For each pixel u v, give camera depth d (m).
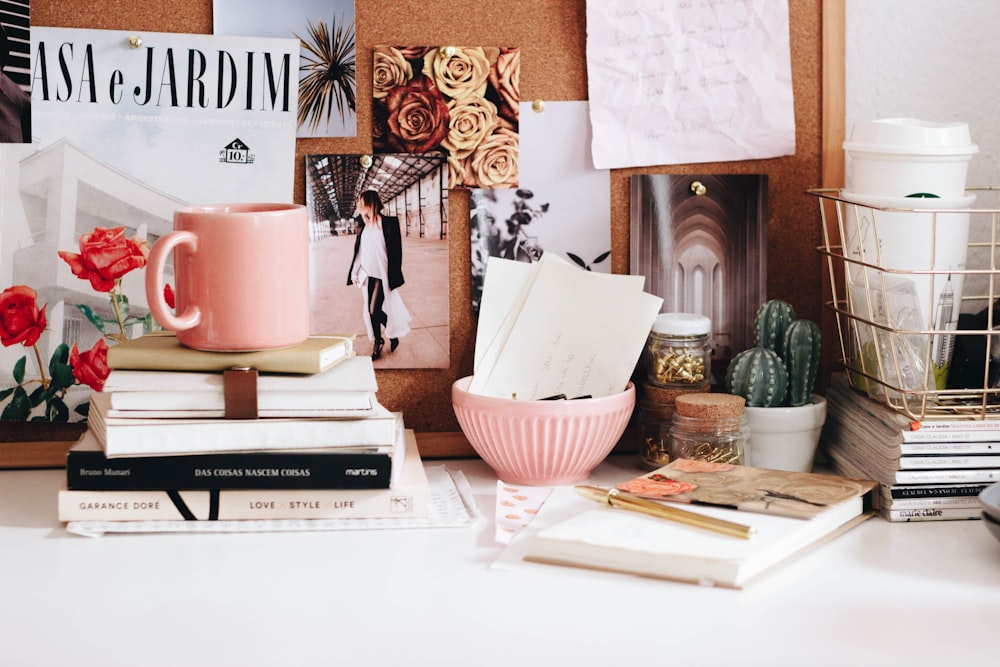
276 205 0.80
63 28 0.89
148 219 0.91
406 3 0.91
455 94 0.92
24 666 0.57
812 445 0.89
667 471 0.82
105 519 0.75
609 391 0.89
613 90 0.93
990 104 1.00
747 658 0.58
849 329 0.92
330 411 0.75
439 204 0.93
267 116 0.91
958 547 0.74
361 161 0.92
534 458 0.84
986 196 1.01
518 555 0.72
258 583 0.67
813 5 0.94
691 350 0.90
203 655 0.58
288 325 0.77
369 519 0.77
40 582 0.67
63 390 0.92
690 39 0.93
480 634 0.60
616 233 0.95
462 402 0.85
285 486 0.76
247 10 0.90
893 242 0.83
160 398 0.74
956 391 0.80
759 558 0.68
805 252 0.97
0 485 0.87
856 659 0.58
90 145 0.90
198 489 0.76
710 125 0.94
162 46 0.89
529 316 0.91
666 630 0.61
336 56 0.91
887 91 0.99
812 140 0.96
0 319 0.91
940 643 0.60
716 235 0.95
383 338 0.94
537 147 0.93
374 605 0.64
